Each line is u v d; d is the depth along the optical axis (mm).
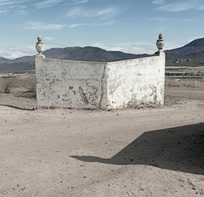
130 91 12320
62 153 6215
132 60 12203
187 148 6566
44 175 4840
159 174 4848
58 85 12070
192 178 4691
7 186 4367
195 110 12281
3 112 11203
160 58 13281
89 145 6906
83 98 11844
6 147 6656
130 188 4242
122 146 6805
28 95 19688
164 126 8977
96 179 4633
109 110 11625
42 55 12266
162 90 13656
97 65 11500
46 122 9656
